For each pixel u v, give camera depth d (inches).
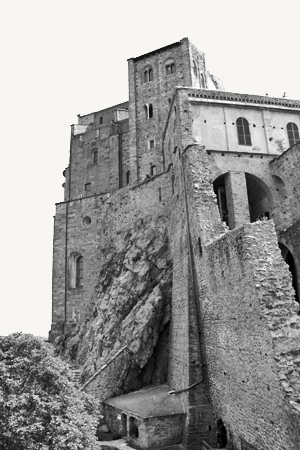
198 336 951.0
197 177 1062.4
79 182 2322.8
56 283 1963.6
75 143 2421.3
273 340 616.4
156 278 1346.0
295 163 1180.5
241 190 1235.9
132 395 1128.2
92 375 1214.9
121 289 1400.1
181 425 922.7
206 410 878.4
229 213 1235.2
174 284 1200.8
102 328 1387.8
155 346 1219.2
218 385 839.7
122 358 1200.2
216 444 837.8
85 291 1873.8
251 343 686.5
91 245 1931.6
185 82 1926.7
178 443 908.0
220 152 1269.7
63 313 1908.2
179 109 1298.0
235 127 1332.4
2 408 625.6
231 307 777.6
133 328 1232.2
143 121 1995.6
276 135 1359.5
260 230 727.1
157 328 1225.4
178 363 1048.8
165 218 1444.4
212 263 885.2
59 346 1727.4
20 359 715.4
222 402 815.1
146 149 1941.4
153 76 2043.6
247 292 706.2
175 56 2007.9
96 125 2775.6
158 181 1526.8
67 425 633.0
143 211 1572.3
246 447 693.3
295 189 1178.6
